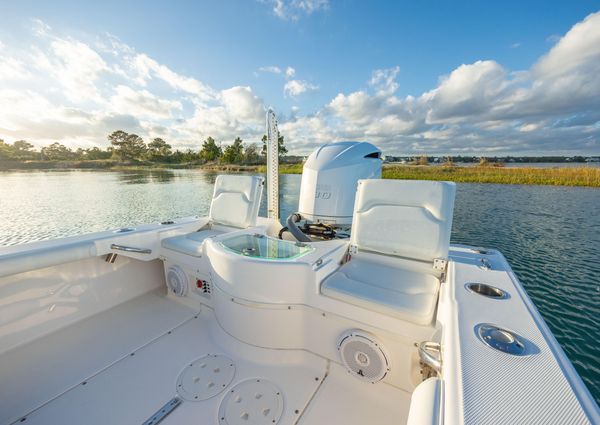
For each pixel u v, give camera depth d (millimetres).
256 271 1473
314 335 1501
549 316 4668
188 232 2539
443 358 755
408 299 1301
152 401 1330
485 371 630
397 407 1271
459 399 550
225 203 2590
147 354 1657
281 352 1554
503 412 514
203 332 1877
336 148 2570
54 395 1366
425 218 1595
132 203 16953
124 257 2227
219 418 1235
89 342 1765
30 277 1711
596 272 6215
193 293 2137
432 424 508
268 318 1512
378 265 1703
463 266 1517
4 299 1613
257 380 1447
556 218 11000
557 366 645
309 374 1481
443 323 972
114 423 1219
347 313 1361
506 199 15484
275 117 2711
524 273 6207
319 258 1567
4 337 1626
